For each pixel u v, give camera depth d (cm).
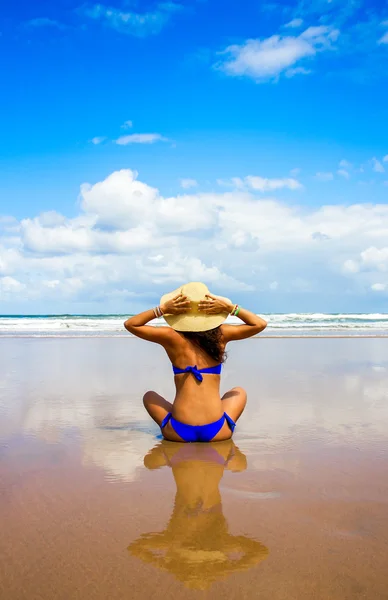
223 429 430
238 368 928
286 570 210
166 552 225
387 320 3234
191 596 190
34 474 338
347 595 192
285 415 532
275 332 2219
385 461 367
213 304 432
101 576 204
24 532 246
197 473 341
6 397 634
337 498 291
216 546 231
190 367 432
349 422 498
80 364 993
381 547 230
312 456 382
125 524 255
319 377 809
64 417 525
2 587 196
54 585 198
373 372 870
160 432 466
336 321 3192
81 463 365
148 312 434
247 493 301
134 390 688
